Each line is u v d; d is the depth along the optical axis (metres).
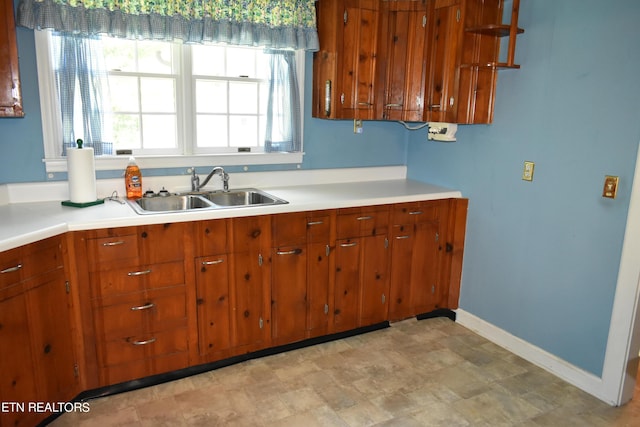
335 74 2.97
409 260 3.13
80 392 2.27
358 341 2.99
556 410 2.32
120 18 2.40
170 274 2.38
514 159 2.82
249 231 2.54
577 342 2.53
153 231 2.29
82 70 2.48
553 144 2.58
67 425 2.11
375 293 3.06
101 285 2.22
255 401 2.34
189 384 2.47
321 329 2.92
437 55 2.92
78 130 2.55
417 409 2.30
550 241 2.64
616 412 2.31
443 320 3.33
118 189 2.72
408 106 3.14
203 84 2.92
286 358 2.76
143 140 2.82
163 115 2.85
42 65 2.43
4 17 2.08
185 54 2.80
